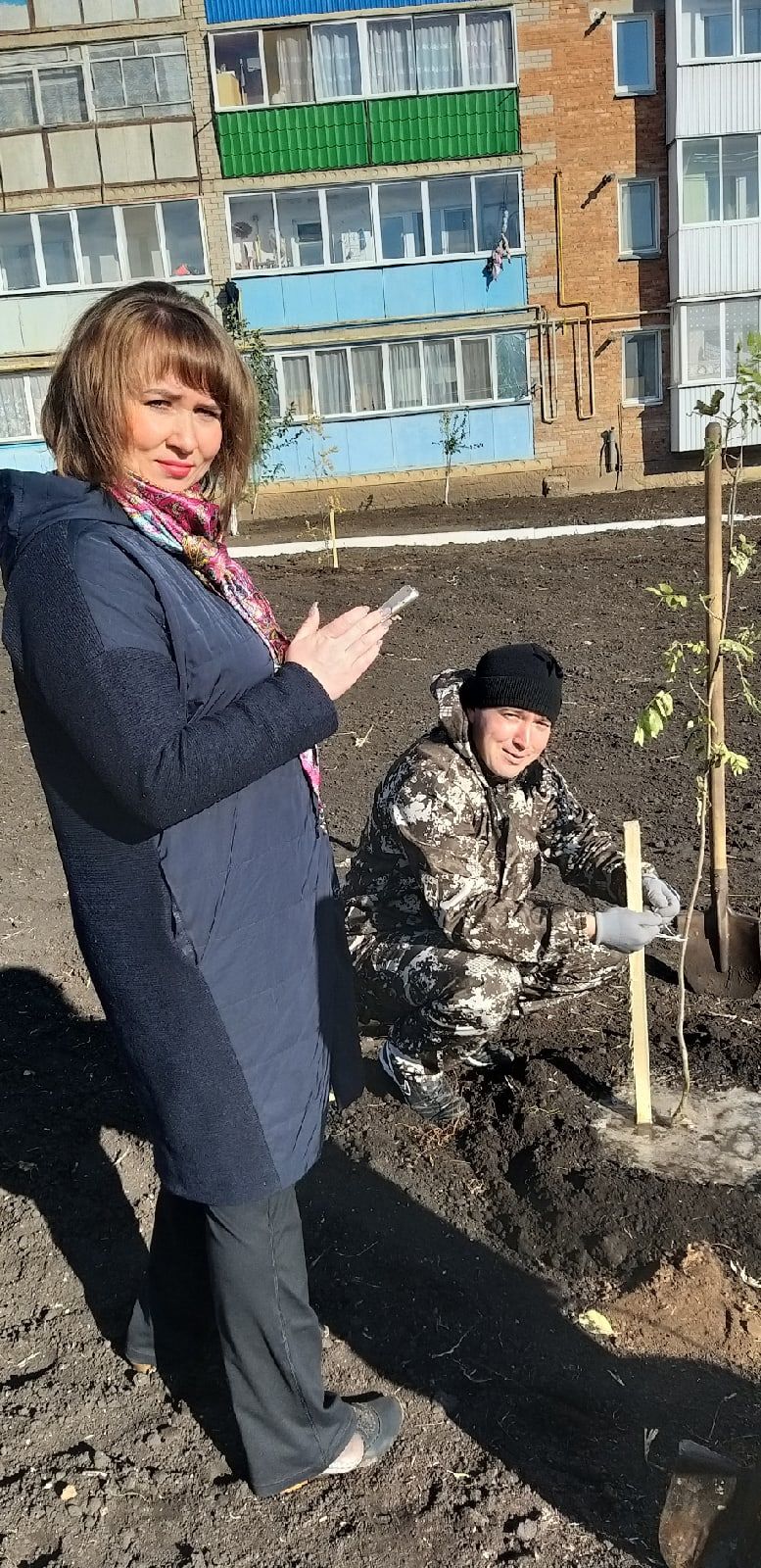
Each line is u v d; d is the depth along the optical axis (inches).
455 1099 117.7
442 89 799.7
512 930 105.8
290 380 856.3
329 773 236.8
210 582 67.0
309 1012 70.7
